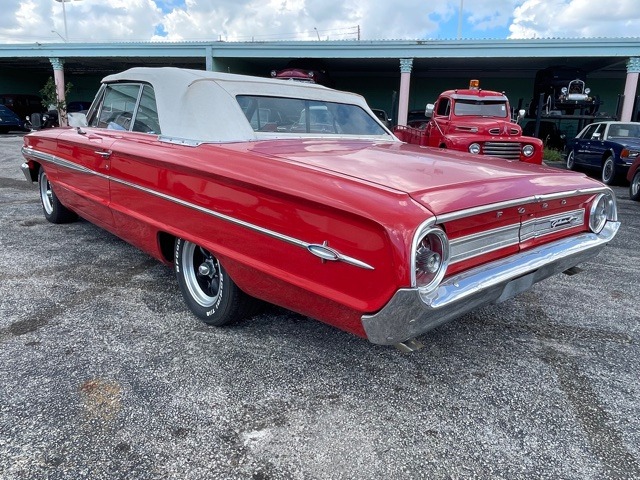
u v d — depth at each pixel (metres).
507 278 2.26
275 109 3.30
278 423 2.21
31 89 30.22
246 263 2.41
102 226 3.96
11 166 10.30
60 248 4.62
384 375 2.63
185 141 2.91
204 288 3.15
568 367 2.78
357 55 16.39
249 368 2.64
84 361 2.65
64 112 19.91
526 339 3.11
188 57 18.39
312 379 2.56
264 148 2.72
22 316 3.18
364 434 2.15
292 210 2.16
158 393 2.39
